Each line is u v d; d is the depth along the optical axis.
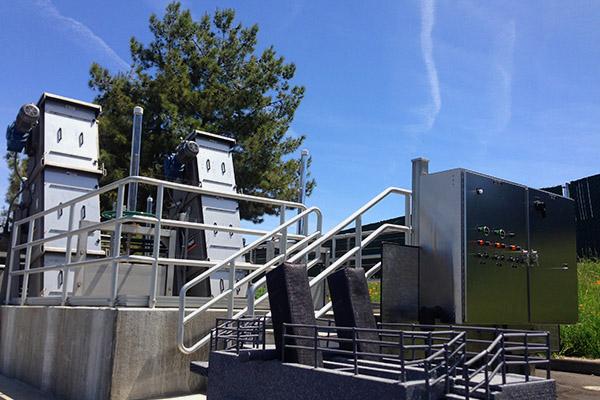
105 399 6.04
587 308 11.41
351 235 8.74
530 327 7.61
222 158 10.40
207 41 21.91
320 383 4.47
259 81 21.28
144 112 20.36
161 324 6.42
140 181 6.62
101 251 9.30
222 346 6.54
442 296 6.72
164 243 9.78
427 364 4.04
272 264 7.27
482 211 6.94
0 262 12.41
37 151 9.90
